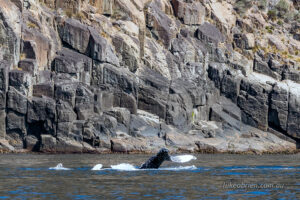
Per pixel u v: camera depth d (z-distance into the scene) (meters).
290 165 178.75
